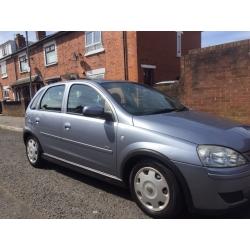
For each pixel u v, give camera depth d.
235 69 8.44
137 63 14.03
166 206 3.52
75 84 5.06
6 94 29.67
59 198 4.41
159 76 15.09
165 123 3.76
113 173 4.18
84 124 4.56
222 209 3.26
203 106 9.25
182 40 16.38
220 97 8.83
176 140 3.46
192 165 3.27
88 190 4.72
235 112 8.56
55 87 5.59
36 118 5.80
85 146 4.55
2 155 7.47
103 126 4.24
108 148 4.16
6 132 12.32
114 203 4.19
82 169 4.73
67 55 18.75
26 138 6.27
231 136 3.52
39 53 22.14
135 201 3.91
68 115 4.95
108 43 15.21
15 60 26.62
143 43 14.20
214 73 8.89
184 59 9.62
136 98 4.59
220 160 3.25
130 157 3.81
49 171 5.82
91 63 16.62
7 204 4.24
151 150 3.55
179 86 9.88
